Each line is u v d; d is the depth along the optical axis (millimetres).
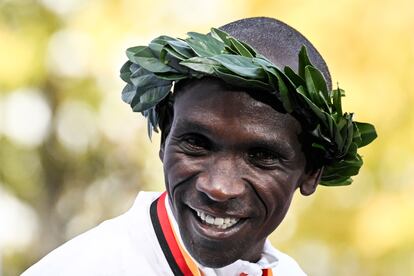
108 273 3311
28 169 9812
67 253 3365
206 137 3016
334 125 3127
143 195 3512
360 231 8133
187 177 3043
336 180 3428
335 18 7438
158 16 8281
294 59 3223
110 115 9430
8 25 8805
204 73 2986
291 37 3326
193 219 3078
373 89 7535
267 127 3012
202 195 3027
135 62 3096
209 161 3027
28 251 9938
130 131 9633
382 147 7742
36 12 8758
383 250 8047
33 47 8758
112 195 9930
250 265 3367
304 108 3057
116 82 8812
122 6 8398
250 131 2998
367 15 7473
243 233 3072
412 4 7520
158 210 3400
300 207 8422
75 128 9523
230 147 3016
